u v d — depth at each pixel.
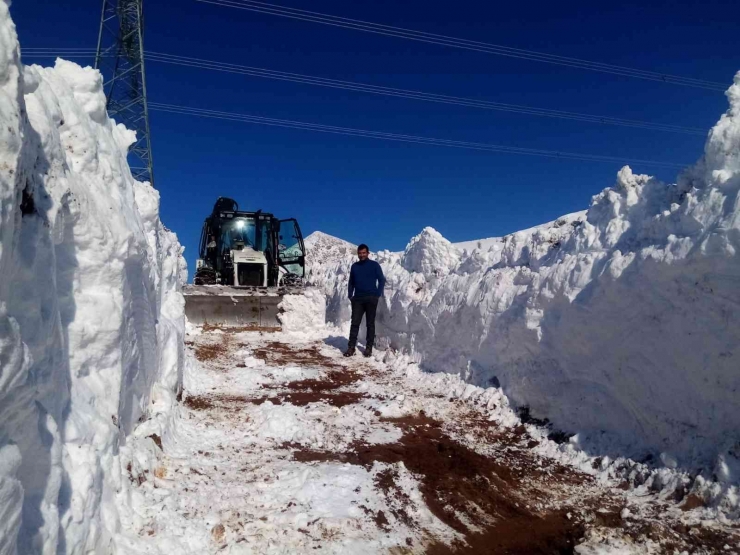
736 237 2.74
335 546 2.47
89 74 2.97
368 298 7.77
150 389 3.55
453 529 2.73
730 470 2.70
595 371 3.83
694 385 3.01
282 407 4.62
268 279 12.06
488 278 5.68
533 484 3.28
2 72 1.56
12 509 1.44
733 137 3.31
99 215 2.49
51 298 1.97
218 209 12.77
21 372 1.52
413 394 5.48
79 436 2.12
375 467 3.47
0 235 1.45
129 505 2.41
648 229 3.72
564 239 4.91
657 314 3.29
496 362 5.16
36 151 1.94
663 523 2.65
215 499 2.79
